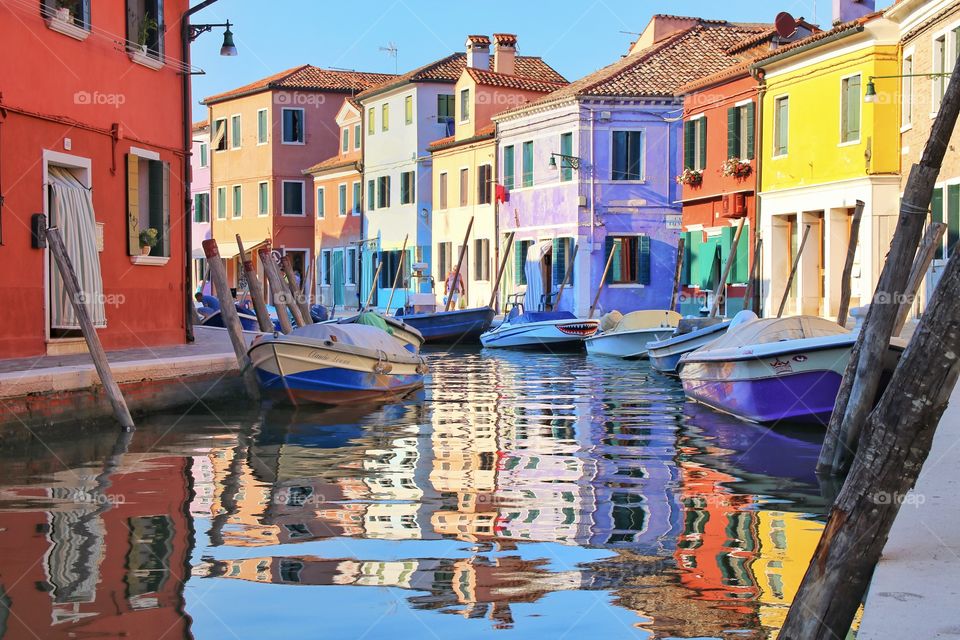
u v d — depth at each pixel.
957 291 4.21
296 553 7.54
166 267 20.33
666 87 38.78
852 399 10.46
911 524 6.88
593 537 8.05
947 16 23.06
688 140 35.78
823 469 10.78
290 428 14.45
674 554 7.54
